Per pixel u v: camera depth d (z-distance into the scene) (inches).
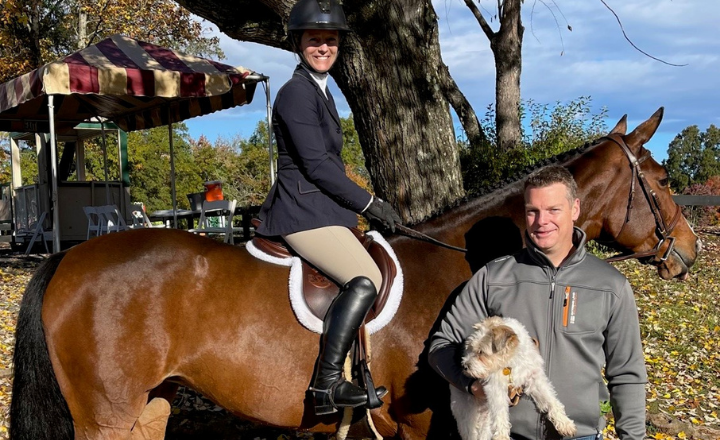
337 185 99.3
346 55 202.2
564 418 81.7
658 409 177.5
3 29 708.7
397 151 207.6
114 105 450.0
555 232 87.7
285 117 99.5
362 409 103.3
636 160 114.9
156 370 100.2
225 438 162.2
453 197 211.0
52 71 320.2
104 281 100.4
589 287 87.1
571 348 86.5
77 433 102.0
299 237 102.0
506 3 452.8
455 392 91.4
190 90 362.0
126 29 778.2
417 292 105.9
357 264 100.5
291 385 100.4
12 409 102.0
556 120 442.6
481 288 93.6
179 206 1120.2
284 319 101.1
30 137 584.7
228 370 100.5
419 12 203.3
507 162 392.2
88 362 98.7
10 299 311.0
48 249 519.8
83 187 525.0
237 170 1138.7
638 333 87.5
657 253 118.0
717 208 567.8
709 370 219.5
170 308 100.3
